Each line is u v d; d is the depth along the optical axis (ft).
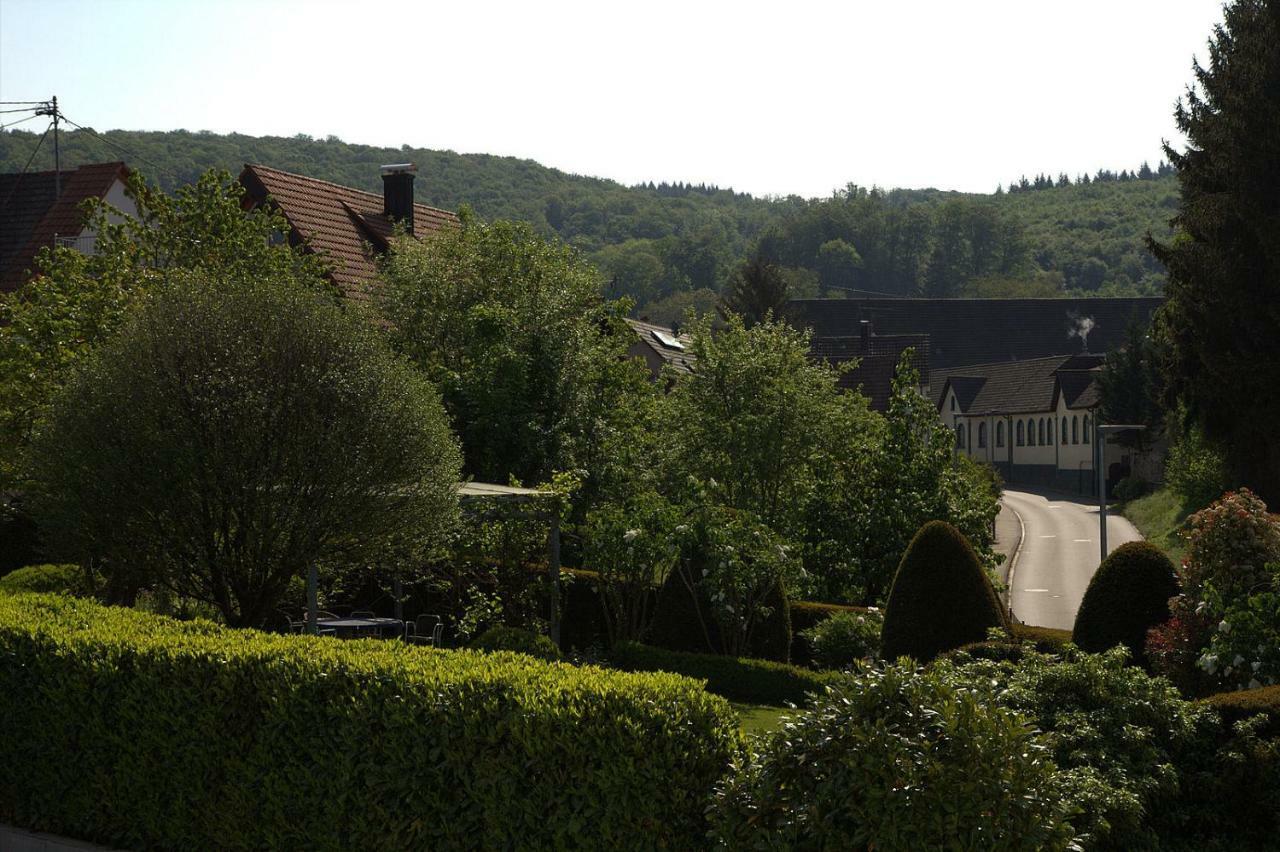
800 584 64.95
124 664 30.76
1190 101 130.31
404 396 42.86
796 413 86.84
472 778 25.08
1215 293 120.98
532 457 74.08
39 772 32.12
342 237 105.70
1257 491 123.44
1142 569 45.98
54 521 39.96
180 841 29.63
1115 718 32.89
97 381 40.29
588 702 24.04
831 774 21.11
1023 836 20.22
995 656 46.37
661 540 59.88
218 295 42.63
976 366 298.76
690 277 499.51
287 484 40.47
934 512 71.56
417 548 44.70
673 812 23.00
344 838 26.81
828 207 552.00
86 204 67.56
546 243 88.94
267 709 28.14
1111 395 202.90
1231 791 32.94
